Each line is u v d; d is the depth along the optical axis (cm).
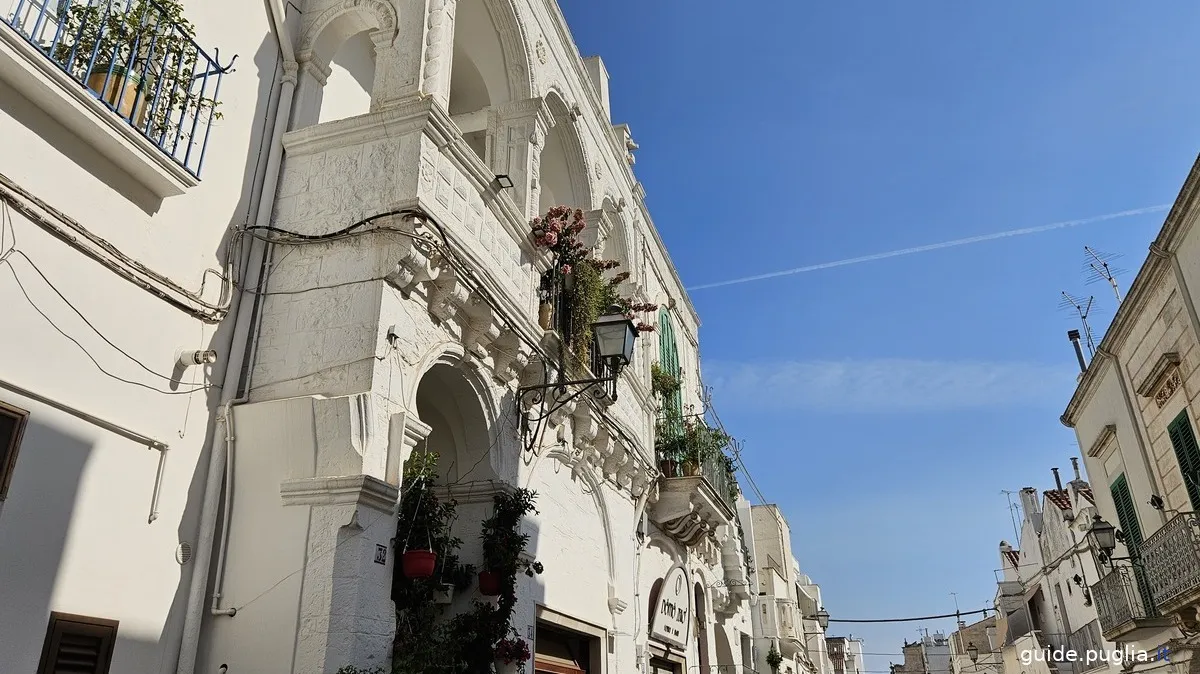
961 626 4991
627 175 1597
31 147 534
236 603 600
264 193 745
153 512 584
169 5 637
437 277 719
